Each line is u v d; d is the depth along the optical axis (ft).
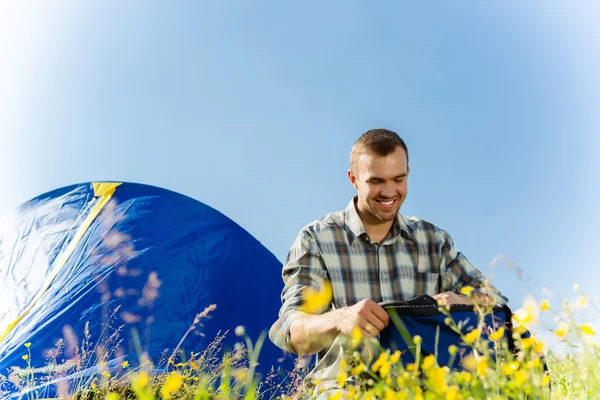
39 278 13.05
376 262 6.98
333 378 5.73
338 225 7.09
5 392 9.91
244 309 12.95
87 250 13.42
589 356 4.21
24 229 14.46
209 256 13.61
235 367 10.09
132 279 12.57
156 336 11.48
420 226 7.26
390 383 4.25
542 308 4.24
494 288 6.05
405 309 5.16
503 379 4.11
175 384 4.78
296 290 6.63
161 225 13.98
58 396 9.21
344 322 5.31
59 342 10.71
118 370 10.03
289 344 6.18
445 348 5.01
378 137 6.96
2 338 11.57
